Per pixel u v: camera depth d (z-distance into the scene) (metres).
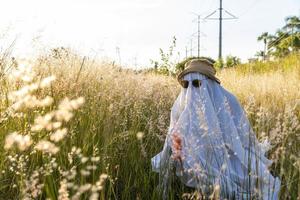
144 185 3.66
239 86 8.76
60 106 2.10
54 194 2.49
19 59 4.05
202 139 3.62
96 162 3.17
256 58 20.77
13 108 2.99
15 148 2.80
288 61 16.91
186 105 3.83
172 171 3.69
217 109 3.87
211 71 4.01
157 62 8.62
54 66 5.39
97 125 3.86
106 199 3.06
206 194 3.22
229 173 3.47
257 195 3.18
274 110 5.28
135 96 5.54
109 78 5.94
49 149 2.17
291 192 3.25
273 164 3.92
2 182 2.86
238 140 3.65
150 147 4.36
